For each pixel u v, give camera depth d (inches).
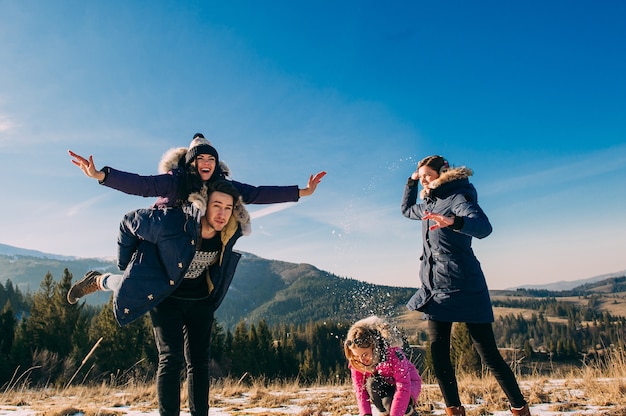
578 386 210.1
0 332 1312.7
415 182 166.6
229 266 132.0
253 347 1589.6
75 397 268.7
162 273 118.5
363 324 124.4
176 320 121.2
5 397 266.8
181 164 132.8
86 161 114.0
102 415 179.8
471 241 140.7
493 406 166.1
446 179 138.9
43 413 182.4
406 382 118.0
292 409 191.9
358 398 128.3
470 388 212.7
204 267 127.3
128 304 116.0
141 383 333.1
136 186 118.7
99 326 1237.1
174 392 114.0
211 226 124.8
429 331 142.1
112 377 335.9
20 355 1064.8
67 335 1285.7
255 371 1518.2
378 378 125.0
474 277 136.3
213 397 250.5
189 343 126.6
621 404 160.2
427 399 193.8
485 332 136.8
